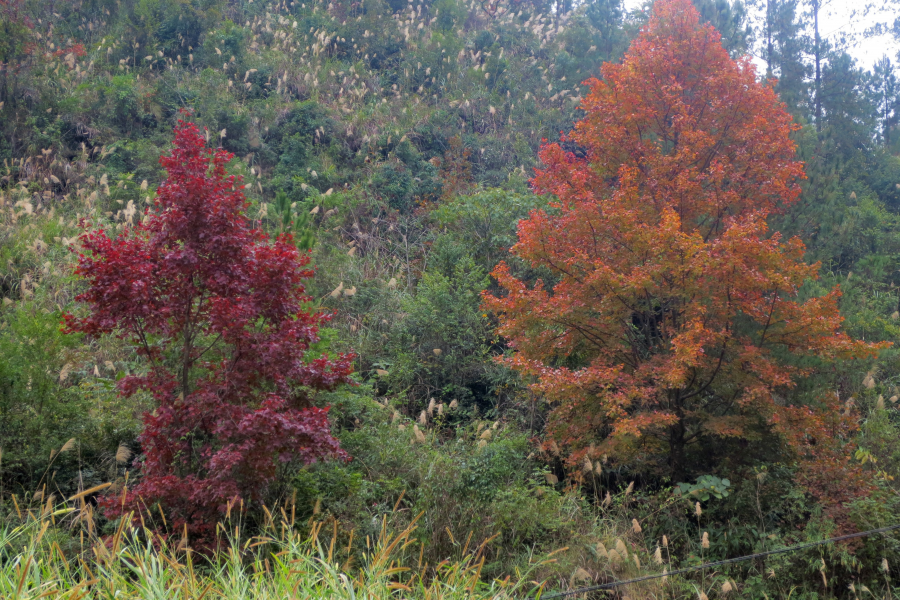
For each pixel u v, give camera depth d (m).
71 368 9.03
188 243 6.36
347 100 24.08
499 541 7.82
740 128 10.02
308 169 19.39
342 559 6.63
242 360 6.72
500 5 35.00
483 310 10.27
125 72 22.16
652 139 11.21
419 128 23.03
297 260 6.95
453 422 12.25
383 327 14.05
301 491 7.38
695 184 9.54
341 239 17.42
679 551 8.77
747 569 8.47
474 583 5.30
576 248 9.58
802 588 8.07
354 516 7.41
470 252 16.05
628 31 25.27
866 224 18.27
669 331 9.50
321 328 10.00
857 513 8.19
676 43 10.25
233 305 6.48
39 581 3.87
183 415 6.62
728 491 9.02
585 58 26.66
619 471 10.55
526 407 12.54
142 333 6.64
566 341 10.08
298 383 7.15
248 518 6.82
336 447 6.42
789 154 10.02
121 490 7.29
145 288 6.21
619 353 9.84
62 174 17.53
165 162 6.56
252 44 24.73
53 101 19.28
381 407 9.97
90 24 24.75
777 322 9.02
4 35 19.09
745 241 8.34
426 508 7.87
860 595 7.87
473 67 27.17
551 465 10.83
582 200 10.10
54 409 8.13
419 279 15.72
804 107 21.48
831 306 8.80
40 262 12.62
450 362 13.16
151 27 24.03
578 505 8.91
